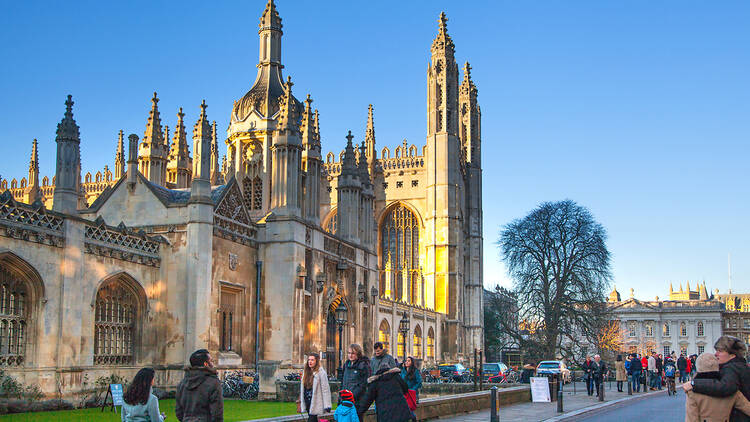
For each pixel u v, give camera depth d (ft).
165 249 123.03
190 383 42.24
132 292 117.08
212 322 126.62
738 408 39.73
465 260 363.97
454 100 334.65
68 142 103.81
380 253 333.83
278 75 180.65
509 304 355.77
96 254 107.86
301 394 58.08
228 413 95.81
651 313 642.63
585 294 285.84
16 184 272.92
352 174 175.63
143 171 148.66
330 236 158.20
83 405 102.32
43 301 97.50
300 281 142.10
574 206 300.40
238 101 176.14
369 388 57.52
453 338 310.45
